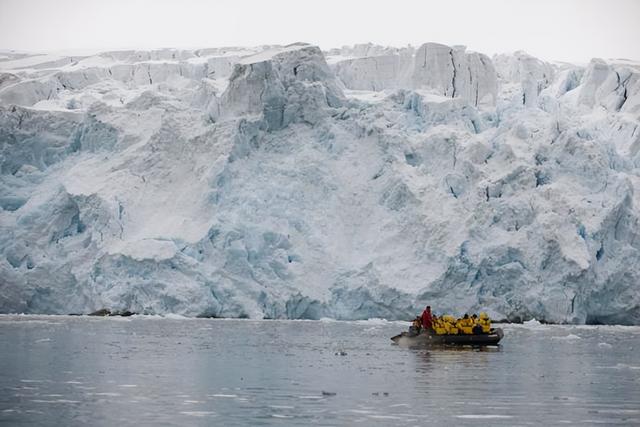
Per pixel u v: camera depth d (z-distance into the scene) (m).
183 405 58.94
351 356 94.44
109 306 159.88
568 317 159.25
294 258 167.00
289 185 173.50
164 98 189.25
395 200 170.75
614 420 55.88
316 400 61.88
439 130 177.75
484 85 196.88
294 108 181.88
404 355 96.62
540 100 196.38
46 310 167.62
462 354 99.38
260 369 80.19
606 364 90.31
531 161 169.12
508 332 140.62
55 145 186.38
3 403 58.59
